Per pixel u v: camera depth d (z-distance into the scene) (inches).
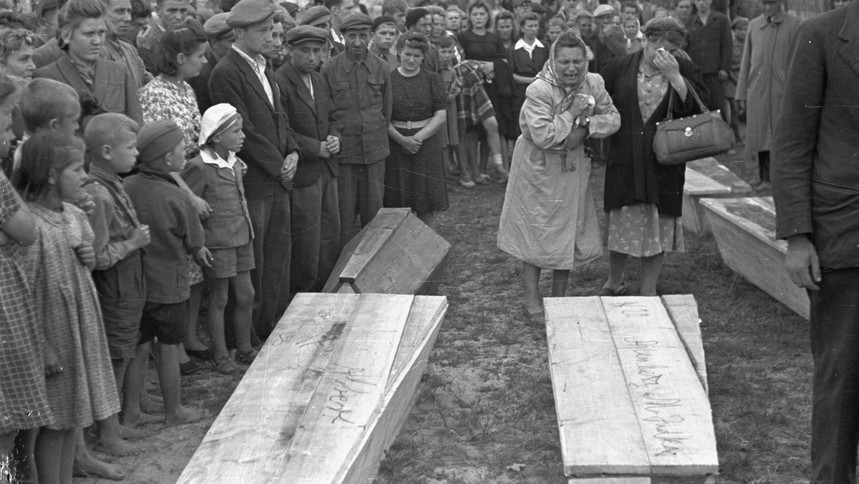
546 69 280.2
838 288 164.9
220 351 250.8
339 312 232.4
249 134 258.7
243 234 246.2
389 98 331.3
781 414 219.5
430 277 300.4
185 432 214.4
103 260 189.5
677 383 194.4
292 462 165.5
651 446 166.7
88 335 175.8
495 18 540.7
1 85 157.2
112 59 253.4
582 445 167.2
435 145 354.0
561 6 600.1
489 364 257.1
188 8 304.3
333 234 305.9
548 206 281.7
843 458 167.5
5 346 161.2
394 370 203.6
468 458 202.7
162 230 209.6
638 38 583.5
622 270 312.2
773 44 450.6
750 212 319.9
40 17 272.8
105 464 193.2
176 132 215.2
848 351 164.6
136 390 216.8
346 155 319.6
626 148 289.1
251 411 183.6
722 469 194.9
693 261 348.8
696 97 284.5
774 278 291.6
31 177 170.1
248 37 258.8
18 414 161.6
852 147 163.0
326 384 194.9
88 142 197.3
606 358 208.1
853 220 161.8
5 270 161.9
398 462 197.0
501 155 504.1
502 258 361.1
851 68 161.5
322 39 284.8
